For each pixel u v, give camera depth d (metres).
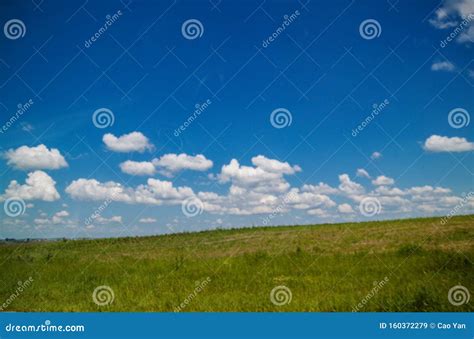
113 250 16.56
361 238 15.52
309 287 10.04
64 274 12.31
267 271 11.64
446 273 10.11
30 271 12.73
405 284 9.58
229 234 19.31
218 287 10.52
